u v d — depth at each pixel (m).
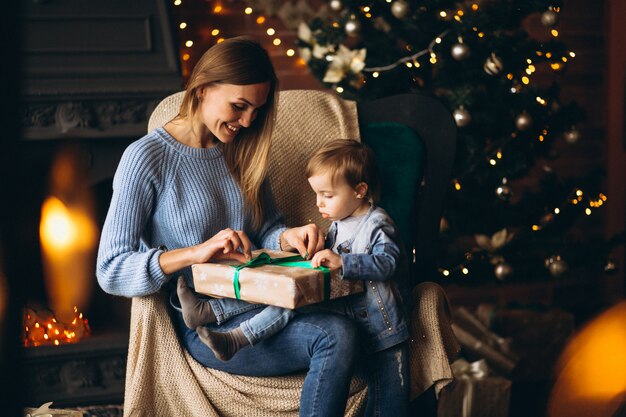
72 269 3.20
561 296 4.01
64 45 2.93
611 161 3.98
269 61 1.88
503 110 3.03
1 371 0.69
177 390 1.87
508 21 3.04
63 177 2.98
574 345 3.25
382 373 1.86
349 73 3.04
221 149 1.99
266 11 3.63
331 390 1.71
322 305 1.87
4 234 0.67
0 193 0.66
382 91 3.12
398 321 1.86
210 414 1.82
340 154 1.93
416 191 2.27
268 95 1.94
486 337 3.11
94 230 3.20
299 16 3.66
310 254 1.90
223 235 1.78
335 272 1.76
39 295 3.18
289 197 2.25
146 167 1.87
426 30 3.14
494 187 3.19
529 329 3.23
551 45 3.10
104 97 2.89
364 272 1.79
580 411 2.61
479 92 3.00
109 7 2.99
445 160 2.33
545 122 3.13
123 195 1.85
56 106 2.86
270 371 1.84
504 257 3.20
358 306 1.87
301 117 2.31
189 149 1.94
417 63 3.06
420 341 1.95
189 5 3.54
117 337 3.02
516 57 3.04
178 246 1.94
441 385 1.92
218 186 1.98
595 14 3.96
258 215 2.06
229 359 1.75
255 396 1.85
